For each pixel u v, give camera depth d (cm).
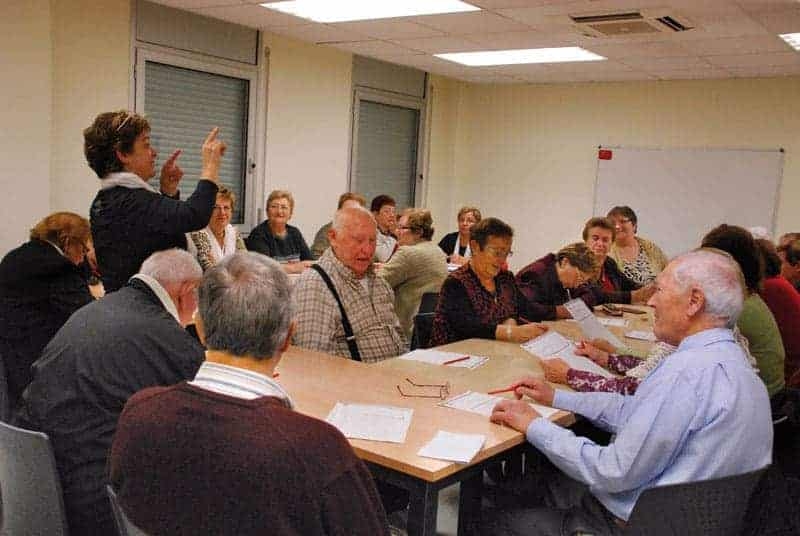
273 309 121
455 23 495
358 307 272
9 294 276
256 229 557
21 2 417
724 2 405
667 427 158
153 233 231
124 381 164
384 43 584
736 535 153
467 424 190
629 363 269
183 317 183
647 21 453
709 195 679
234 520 104
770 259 315
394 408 200
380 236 584
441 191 813
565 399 209
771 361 256
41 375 168
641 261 517
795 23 441
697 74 645
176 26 521
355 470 111
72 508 164
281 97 609
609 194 734
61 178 465
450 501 302
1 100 414
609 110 729
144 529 109
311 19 516
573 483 239
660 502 150
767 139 648
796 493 158
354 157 691
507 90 788
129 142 233
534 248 786
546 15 457
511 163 793
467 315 309
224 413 109
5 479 166
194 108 551
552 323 361
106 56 482
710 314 167
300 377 226
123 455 112
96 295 344
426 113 772
